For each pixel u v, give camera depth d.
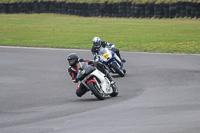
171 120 22.77
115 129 21.30
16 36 111.12
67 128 22.80
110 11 174.25
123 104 30.39
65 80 46.50
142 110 27.16
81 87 34.84
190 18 143.12
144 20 154.12
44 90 40.62
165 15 151.50
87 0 197.75
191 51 70.00
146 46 80.00
